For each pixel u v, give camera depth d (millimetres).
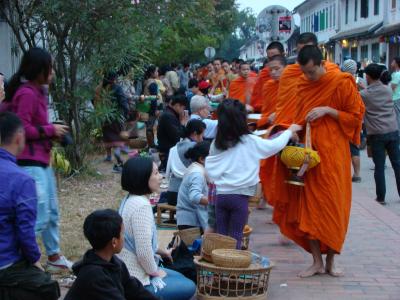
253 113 8523
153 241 4762
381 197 8852
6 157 4246
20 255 4258
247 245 6199
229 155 5469
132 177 4688
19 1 8891
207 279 5199
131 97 12266
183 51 26234
